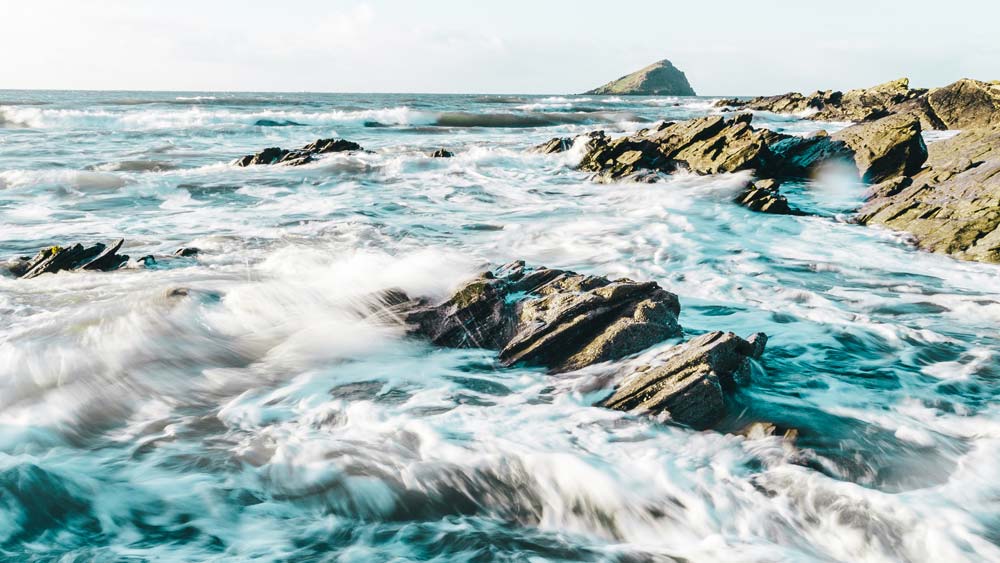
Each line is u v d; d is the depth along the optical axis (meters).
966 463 5.73
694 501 5.15
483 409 6.61
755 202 18.31
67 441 5.89
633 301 7.96
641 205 19.05
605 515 5.06
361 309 8.76
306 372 7.47
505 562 4.50
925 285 11.55
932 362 8.08
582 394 6.93
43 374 6.97
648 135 31.36
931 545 4.63
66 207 17.20
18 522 4.57
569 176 25.31
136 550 4.42
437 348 8.16
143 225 15.18
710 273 12.20
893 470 5.61
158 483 5.23
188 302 8.75
